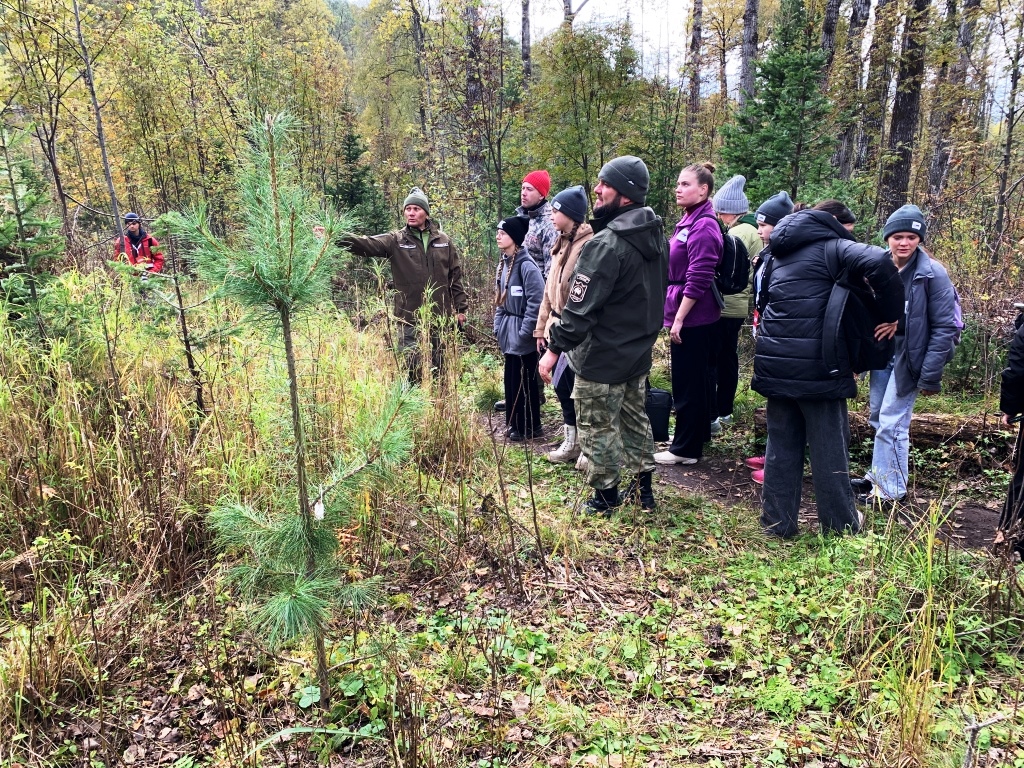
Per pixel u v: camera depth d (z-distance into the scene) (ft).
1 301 14.75
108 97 39.34
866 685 8.27
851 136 44.37
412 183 46.83
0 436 12.02
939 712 7.53
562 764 7.46
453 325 18.62
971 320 21.45
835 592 10.02
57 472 11.87
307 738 7.63
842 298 11.43
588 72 34.30
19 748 7.48
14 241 14.78
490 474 14.58
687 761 7.48
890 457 13.99
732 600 10.69
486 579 11.26
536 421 18.40
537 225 17.35
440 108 36.91
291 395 6.91
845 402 12.39
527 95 36.47
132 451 11.50
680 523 13.29
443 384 16.17
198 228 6.25
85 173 47.80
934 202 35.29
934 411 18.83
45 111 33.17
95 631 8.45
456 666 8.82
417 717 7.31
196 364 13.79
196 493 11.38
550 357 12.38
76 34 30.53
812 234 11.70
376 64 84.02
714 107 61.72
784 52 27.43
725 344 17.95
